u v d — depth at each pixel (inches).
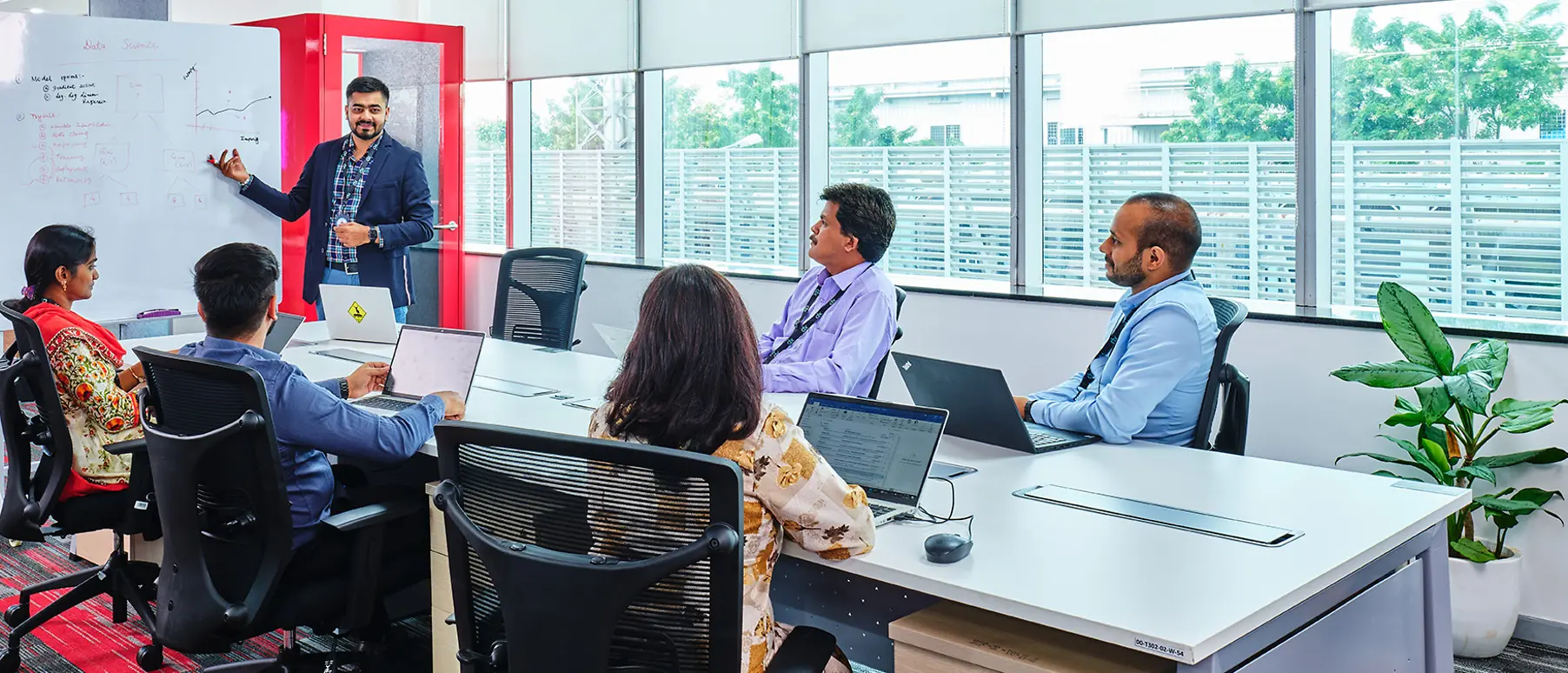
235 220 201.6
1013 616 70.8
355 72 239.1
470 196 275.4
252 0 248.8
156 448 96.3
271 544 95.0
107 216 190.9
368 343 169.0
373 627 117.6
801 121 216.8
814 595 94.9
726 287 70.7
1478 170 150.1
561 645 66.3
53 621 137.8
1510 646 131.4
